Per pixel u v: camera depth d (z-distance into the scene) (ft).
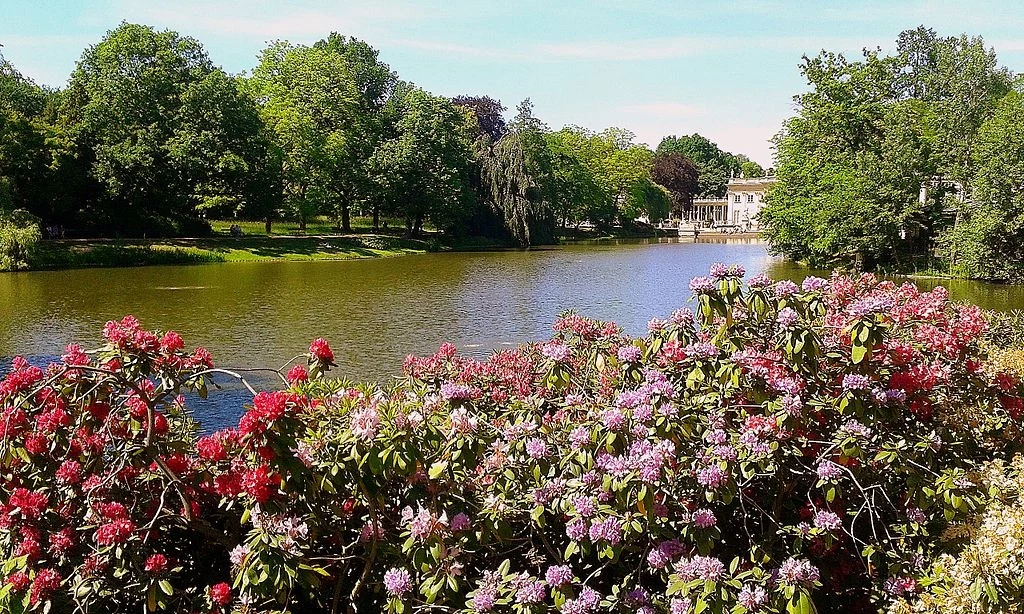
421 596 11.97
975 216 114.21
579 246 241.35
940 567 11.81
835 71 141.28
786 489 13.28
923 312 17.20
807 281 15.70
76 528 12.04
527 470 13.15
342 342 64.54
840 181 132.57
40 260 136.05
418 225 225.97
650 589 12.87
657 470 10.97
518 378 19.45
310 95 206.08
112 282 114.73
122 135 161.58
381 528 12.87
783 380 13.29
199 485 13.56
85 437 12.86
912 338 16.84
